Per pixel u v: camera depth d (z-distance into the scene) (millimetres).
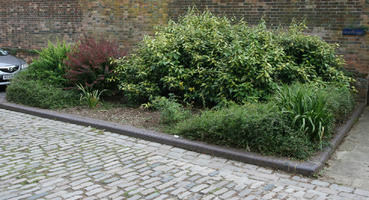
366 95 7770
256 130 4777
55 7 12633
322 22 7988
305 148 4691
